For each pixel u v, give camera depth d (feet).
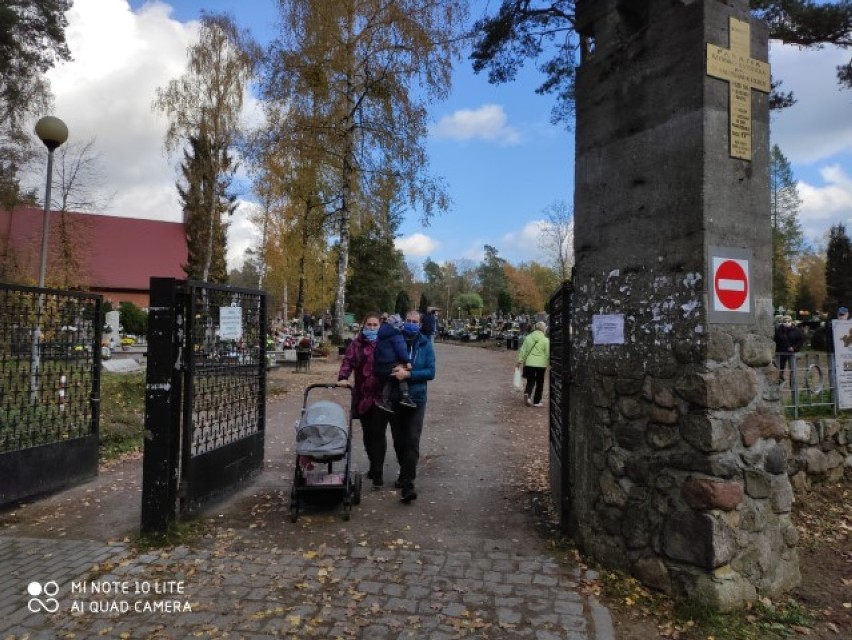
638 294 13.69
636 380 13.61
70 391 21.27
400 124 74.90
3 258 84.28
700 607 11.88
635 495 13.48
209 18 106.73
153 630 11.31
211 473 18.35
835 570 14.44
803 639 11.20
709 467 12.05
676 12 12.98
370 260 167.73
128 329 113.70
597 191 14.93
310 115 73.36
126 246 178.81
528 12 37.81
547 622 11.70
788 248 178.81
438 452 27.17
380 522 17.56
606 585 13.25
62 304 21.02
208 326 18.53
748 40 13.09
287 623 11.57
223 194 119.44
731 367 12.44
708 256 12.34
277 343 86.28
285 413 36.96
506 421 35.37
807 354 22.47
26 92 77.51
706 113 12.42
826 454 20.93
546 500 19.75
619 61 14.33
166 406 15.87
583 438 15.17
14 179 82.28
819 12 33.37
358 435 30.07
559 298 17.88
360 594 12.79
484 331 132.26
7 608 12.14
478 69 41.27
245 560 14.52
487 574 13.87
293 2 71.67
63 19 75.51
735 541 12.16
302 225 93.20
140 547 15.24
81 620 11.68
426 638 11.11
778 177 179.63
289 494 20.18
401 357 19.25
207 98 107.34
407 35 70.69
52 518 17.71
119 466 23.93
